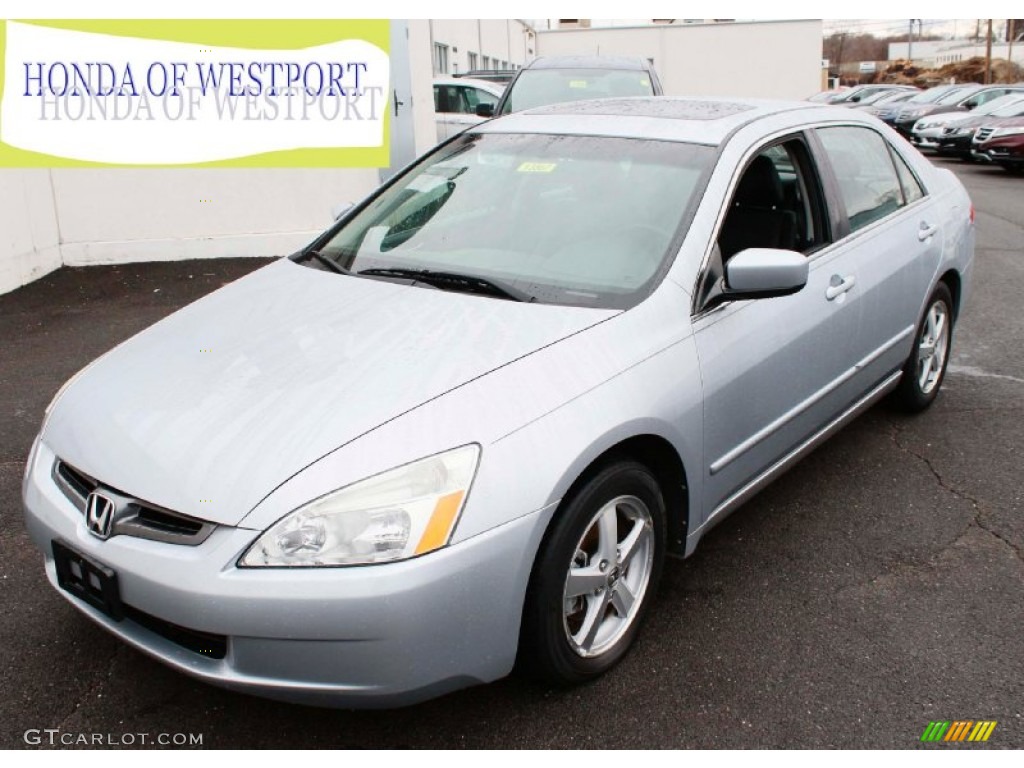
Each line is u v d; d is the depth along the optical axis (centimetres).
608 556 272
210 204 884
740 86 3478
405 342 273
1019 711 269
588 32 3531
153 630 243
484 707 269
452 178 370
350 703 228
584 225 324
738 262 296
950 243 465
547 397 253
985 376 557
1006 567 346
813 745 256
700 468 301
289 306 310
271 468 230
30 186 802
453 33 2053
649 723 264
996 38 7394
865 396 418
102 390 279
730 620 313
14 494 398
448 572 225
